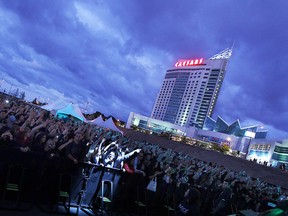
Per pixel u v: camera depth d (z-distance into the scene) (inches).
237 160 2155.5
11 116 510.6
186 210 234.4
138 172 390.9
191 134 6314.0
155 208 414.0
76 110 1321.4
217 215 512.7
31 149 323.9
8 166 295.4
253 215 313.6
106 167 357.7
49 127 546.9
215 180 558.9
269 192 815.1
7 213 272.1
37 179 312.8
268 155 3708.2
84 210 340.8
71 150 332.5
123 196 378.0
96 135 751.1
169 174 430.6
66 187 331.3
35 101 2257.6
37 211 298.5
